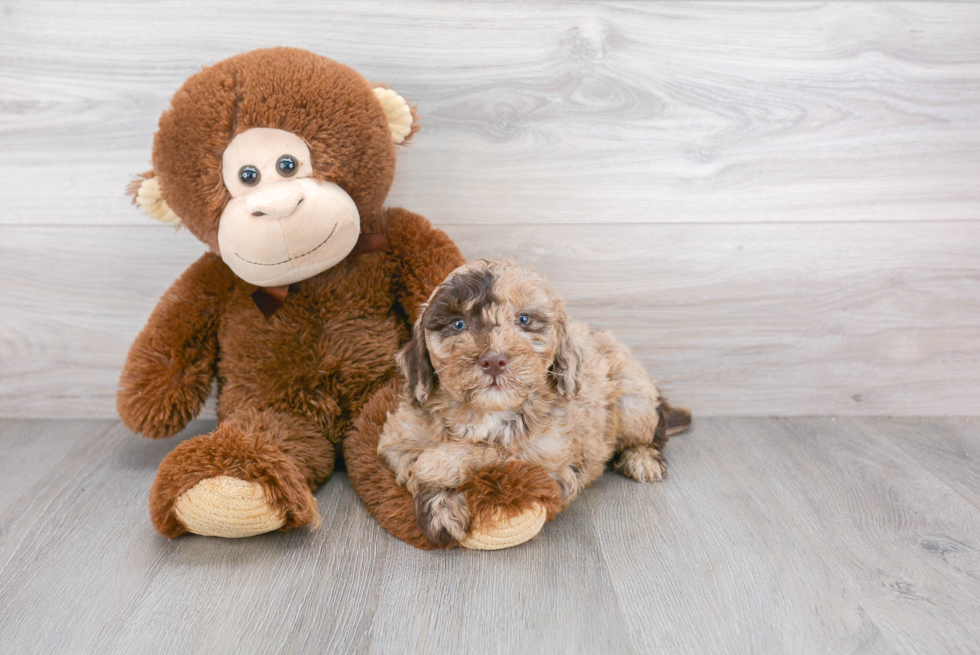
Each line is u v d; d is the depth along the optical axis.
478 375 1.47
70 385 2.36
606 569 1.56
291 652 1.29
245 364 1.93
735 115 2.19
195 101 1.68
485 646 1.32
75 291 2.27
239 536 1.64
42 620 1.38
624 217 2.26
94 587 1.48
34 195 2.18
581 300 2.32
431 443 1.68
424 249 1.99
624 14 2.10
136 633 1.34
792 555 1.62
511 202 2.24
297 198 1.62
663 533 1.71
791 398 2.41
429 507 1.58
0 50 2.06
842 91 2.18
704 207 2.26
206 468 1.57
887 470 2.05
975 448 2.21
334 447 2.00
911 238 2.30
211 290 1.97
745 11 2.11
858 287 2.34
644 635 1.35
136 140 2.15
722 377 2.41
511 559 1.60
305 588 1.49
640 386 1.97
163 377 1.90
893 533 1.71
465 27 2.09
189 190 1.71
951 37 2.14
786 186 2.25
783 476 2.01
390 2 2.07
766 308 2.35
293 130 1.68
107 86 2.10
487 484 1.57
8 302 2.27
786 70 2.16
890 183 2.25
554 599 1.45
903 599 1.46
